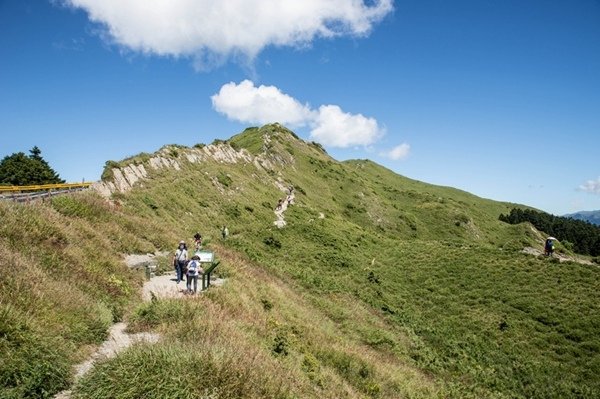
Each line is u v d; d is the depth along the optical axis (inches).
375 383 700.0
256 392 386.9
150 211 1464.1
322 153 5590.6
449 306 1464.1
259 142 4333.2
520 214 6835.6
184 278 892.6
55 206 896.9
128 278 751.7
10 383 337.7
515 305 1387.8
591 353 1095.6
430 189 7165.4
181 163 2237.9
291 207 2733.8
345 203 4020.7
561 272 1588.3
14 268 491.2
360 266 1836.9
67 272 591.2
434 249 2110.0
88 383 351.3
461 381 970.1
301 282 1430.9
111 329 524.7
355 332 1094.4
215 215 1903.3
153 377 347.3
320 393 529.0
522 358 1107.3
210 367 379.6
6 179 2630.4
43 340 387.2
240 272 1079.6
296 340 721.6
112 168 1571.1
